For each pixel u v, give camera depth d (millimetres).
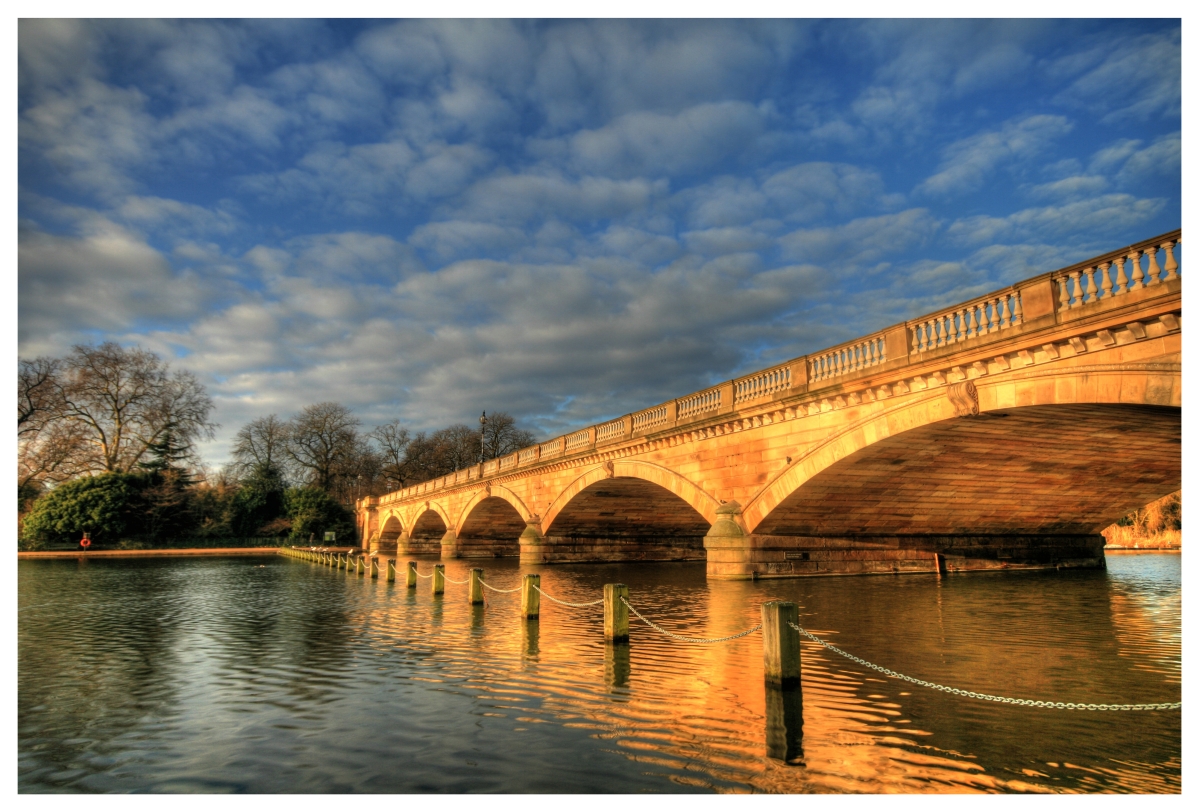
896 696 8711
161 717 8484
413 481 99500
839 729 7418
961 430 18750
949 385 17469
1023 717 7828
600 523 41188
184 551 63344
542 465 39562
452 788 6137
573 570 35156
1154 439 20125
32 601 22875
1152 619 15391
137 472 65625
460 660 11391
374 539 75625
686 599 19484
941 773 6238
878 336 19547
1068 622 14930
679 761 6582
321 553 50594
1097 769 6316
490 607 19016
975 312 16922
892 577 26641
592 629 14617
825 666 10477
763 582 24094
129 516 64062
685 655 11414
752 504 24625
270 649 13016
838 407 21062
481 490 49000
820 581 24672
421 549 67125
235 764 6855
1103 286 13930
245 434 88438
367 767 6660
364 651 12492
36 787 6422
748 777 6195
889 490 24344
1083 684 9406
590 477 34906
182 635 15047
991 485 25406
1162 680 9625
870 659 11023
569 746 7043
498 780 6266
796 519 25266
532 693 9070
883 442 19734
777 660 9133
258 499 78062
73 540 61875
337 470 94250
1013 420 17594
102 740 7645
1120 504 29734
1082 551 33688
